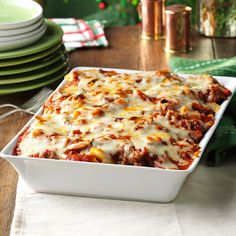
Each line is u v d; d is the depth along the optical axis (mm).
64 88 1689
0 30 1892
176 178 1412
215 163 1586
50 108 1608
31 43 1965
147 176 1418
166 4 2594
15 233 1399
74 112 1556
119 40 2371
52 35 2041
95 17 3158
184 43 2262
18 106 1908
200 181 1545
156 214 1445
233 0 2318
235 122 1727
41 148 1475
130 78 1693
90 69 1775
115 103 1578
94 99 1614
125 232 1400
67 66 2043
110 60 2193
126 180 1436
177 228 1410
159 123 1529
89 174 1440
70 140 1480
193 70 1935
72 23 2418
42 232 1402
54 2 3125
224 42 2350
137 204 1470
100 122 1523
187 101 1614
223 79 1768
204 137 1529
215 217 1440
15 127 1795
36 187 1495
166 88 1650
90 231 1404
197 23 2418
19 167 1468
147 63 2172
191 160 1461
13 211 1479
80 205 1471
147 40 2369
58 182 1475
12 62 1905
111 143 1461
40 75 1936
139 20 3146
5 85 1922
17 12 2076
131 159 1446
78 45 2273
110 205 1469
